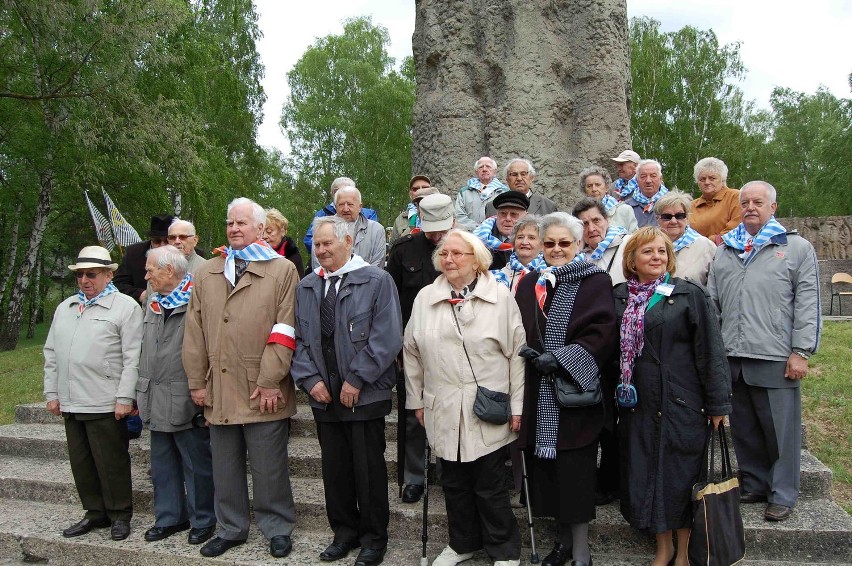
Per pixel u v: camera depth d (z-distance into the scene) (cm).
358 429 366
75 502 482
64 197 1752
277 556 374
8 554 420
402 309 439
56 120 1442
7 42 1279
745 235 408
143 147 1430
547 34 664
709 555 314
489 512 348
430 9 690
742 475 409
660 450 334
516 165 515
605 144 650
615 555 370
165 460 410
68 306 429
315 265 570
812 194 3466
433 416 357
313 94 3138
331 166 3128
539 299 360
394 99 2978
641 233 351
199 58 1789
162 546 395
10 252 1955
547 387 348
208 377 385
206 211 1853
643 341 341
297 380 371
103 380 411
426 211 426
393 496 430
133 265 573
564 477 341
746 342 394
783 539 362
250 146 2319
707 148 2877
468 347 352
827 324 887
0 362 1111
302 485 452
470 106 670
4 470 519
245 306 383
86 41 1356
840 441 509
